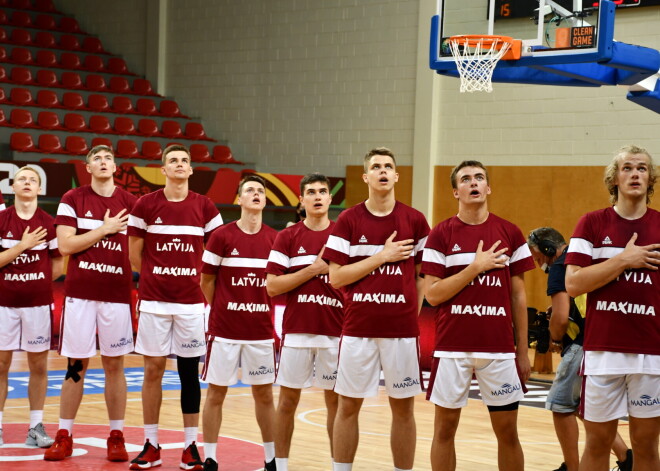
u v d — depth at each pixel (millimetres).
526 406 8625
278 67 16250
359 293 4656
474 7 8055
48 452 5820
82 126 15477
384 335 4621
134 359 11164
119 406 5902
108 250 5969
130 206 6184
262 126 16453
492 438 7020
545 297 13414
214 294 5590
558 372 5125
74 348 5898
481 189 4465
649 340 4027
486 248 4488
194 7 17266
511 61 7082
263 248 5559
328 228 5324
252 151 16562
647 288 4027
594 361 4109
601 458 4176
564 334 5105
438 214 14523
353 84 15383
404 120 14828
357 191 15297
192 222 5848
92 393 8727
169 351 5789
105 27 18375
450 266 4520
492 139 14023
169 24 17562
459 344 4445
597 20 6625
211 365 5488
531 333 10898
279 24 16234
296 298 5262
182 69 17422
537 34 6996
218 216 5996
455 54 7230
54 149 14742
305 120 15930
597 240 4172
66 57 17078
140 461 5625
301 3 15961
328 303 5234
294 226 5363
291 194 13820
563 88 13422
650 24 12461
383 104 15055
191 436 5707
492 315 4438
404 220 4727
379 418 7805
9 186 11547
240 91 16703
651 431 4062
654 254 3977
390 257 4555
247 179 5613
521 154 13773
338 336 5262
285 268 5277
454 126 14344
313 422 7520
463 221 4562
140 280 5852
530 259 4562
